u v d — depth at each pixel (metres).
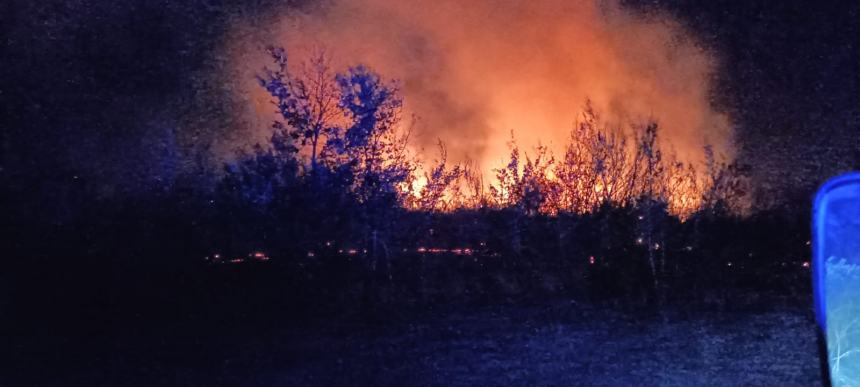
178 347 7.47
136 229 10.38
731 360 6.70
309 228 10.09
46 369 6.61
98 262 10.04
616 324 8.48
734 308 9.13
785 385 5.82
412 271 10.59
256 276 10.07
